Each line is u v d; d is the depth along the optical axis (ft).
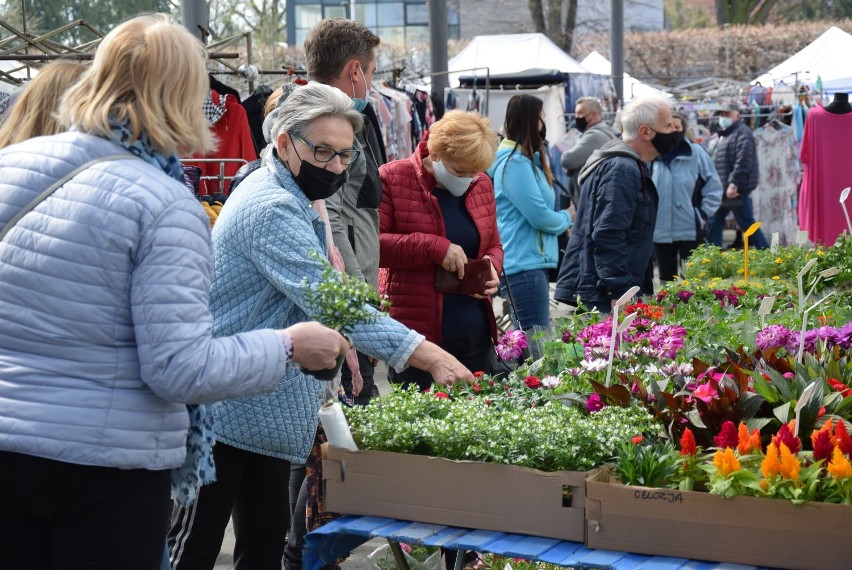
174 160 8.05
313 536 9.13
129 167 7.59
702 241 34.45
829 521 7.79
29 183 7.59
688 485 8.46
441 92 34.19
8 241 7.47
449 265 14.96
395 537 8.79
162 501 7.88
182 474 8.59
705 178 34.09
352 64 13.66
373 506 9.31
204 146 8.14
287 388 10.30
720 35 107.04
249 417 10.24
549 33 122.21
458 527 9.00
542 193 18.94
